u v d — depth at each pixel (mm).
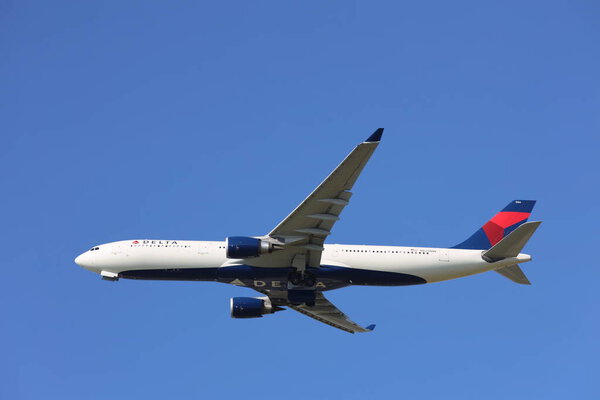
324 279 165250
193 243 165750
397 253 168500
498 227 183375
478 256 171125
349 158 138750
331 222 152375
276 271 162500
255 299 180750
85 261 166750
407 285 171250
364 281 167500
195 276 164250
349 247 168375
